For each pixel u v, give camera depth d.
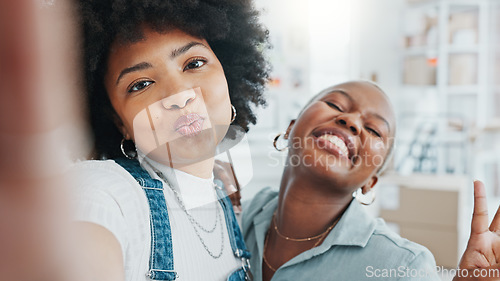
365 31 2.80
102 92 0.63
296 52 2.49
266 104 0.86
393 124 0.74
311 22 2.54
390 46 2.98
